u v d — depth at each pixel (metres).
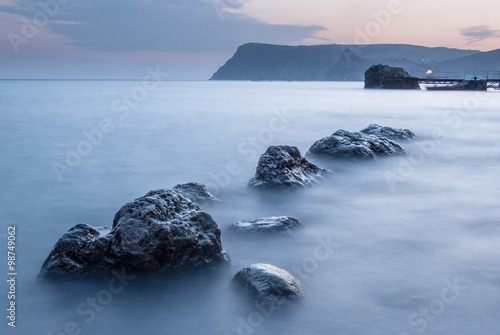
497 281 5.92
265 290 5.28
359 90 97.62
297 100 56.97
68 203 10.50
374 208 9.75
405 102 50.94
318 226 8.48
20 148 18.84
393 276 6.12
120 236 6.02
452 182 12.31
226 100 57.25
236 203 10.13
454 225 8.47
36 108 41.84
